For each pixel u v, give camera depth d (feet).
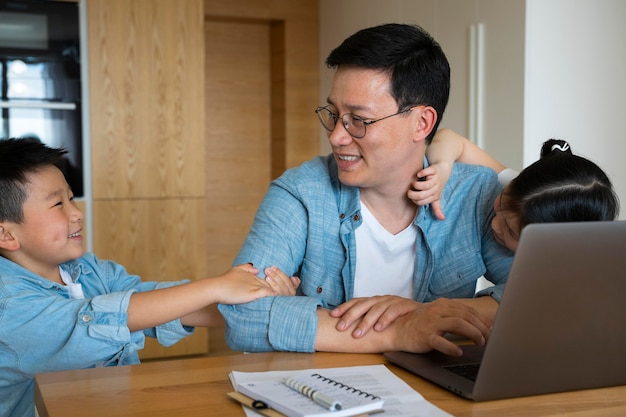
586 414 3.29
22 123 11.74
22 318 4.36
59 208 4.89
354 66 4.66
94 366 4.63
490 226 5.39
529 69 10.12
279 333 4.29
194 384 3.60
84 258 5.40
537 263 3.15
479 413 3.27
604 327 3.46
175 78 12.63
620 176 10.87
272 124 15.89
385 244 5.28
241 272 4.65
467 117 11.18
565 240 3.16
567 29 10.31
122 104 12.35
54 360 4.34
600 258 3.27
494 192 5.44
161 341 5.04
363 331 4.19
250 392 3.32
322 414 3.02
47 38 11.83
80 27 12.06
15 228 4.79
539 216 4.21
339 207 5.24
